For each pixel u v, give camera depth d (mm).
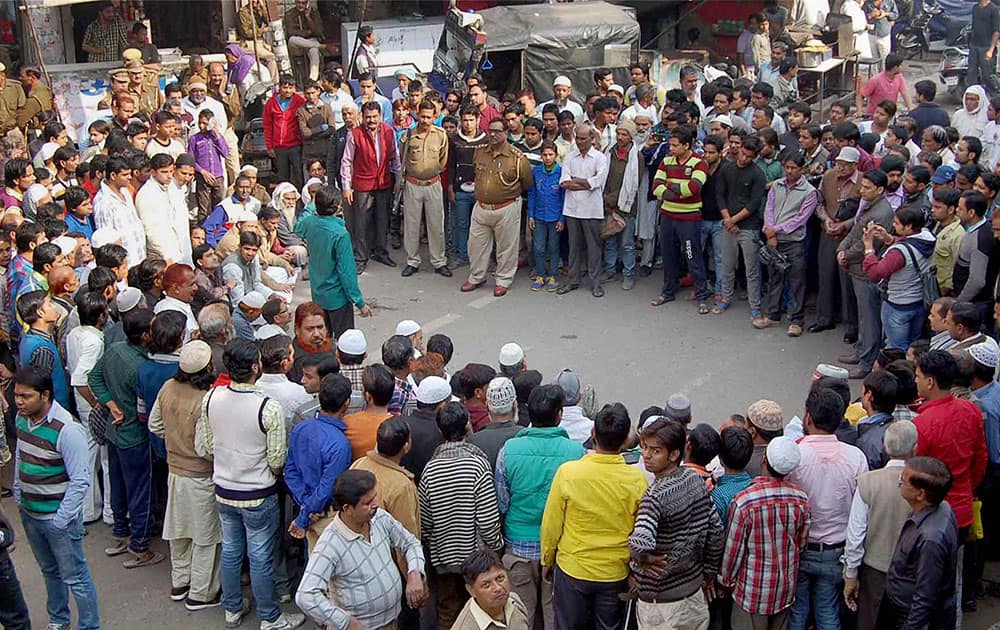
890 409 6059
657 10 18062
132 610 6562
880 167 9367
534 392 5723
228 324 7055
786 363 9703
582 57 14891
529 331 10516
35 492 5844
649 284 11695
